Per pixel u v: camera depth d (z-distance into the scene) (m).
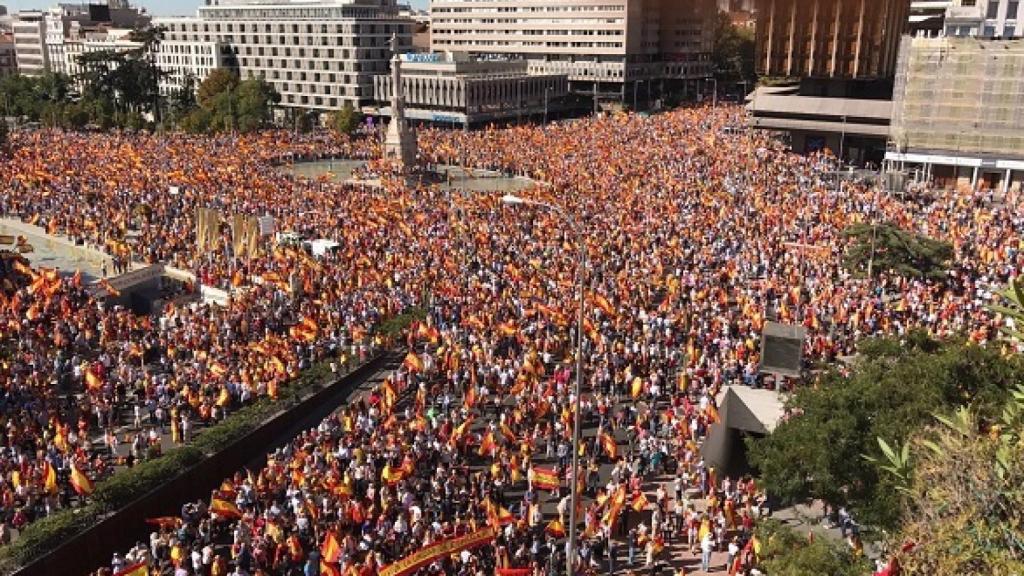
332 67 196.25
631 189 83.94
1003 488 13.55
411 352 45.22
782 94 131.00
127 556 27.70
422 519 30.19
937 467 15.18
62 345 47.59
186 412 40.22
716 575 30.33
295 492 31.00
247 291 56.09
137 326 51.03
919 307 50.25
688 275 56.56
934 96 103.25
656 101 188.50
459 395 43.22
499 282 56.56
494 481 34.19
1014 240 62.97
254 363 44.50
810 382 39.19
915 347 32.25
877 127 120.88
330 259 62.41
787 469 27.59
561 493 35.31
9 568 27.81
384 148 111.44
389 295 54.34
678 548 32.28
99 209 78.62
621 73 173.38
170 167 98.75
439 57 180.50
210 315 52.44
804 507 33.41
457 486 33.62
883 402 27.05
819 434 26.75
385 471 32.41
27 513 31.70
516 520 30.98
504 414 39.31
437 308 51.66
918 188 92.12
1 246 71.12
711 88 198.88
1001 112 99.62
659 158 102.94
